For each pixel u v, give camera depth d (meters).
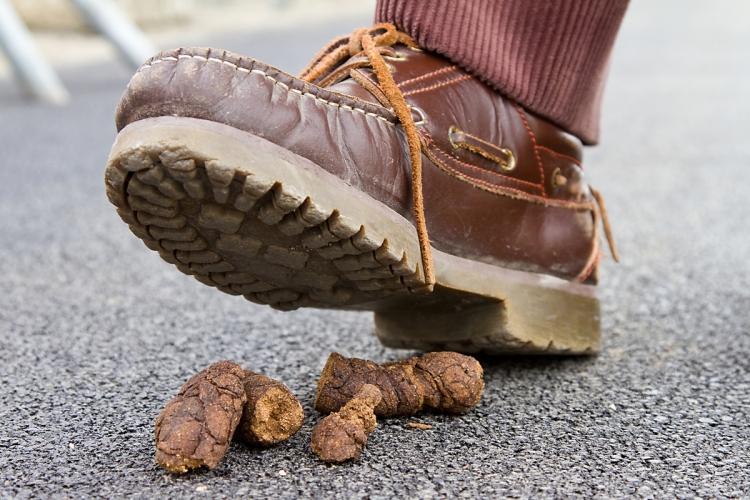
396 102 0.76
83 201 1.64
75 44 4.37
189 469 0.68
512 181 0.81
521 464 0.70
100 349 0.91
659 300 1.04
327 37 4.36
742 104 2.78
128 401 0.80
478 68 0.80
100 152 2.11
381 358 0.89
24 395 0.81
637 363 0.87
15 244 1.32
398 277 0.75
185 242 0.73
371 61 0.78
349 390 0.74
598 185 1.79
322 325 0.98
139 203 0.70
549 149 0.84
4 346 0.92
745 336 0.92
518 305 0.81
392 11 0.82
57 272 1.17
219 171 0.67
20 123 2.47
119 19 3.05
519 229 0.82
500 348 0.83
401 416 0.76
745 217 1.45
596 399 0.80
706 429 0.75
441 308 0.82
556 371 0.85
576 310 0.85
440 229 0.78
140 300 1.06
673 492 0.67
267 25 5.25
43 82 2.82
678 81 3.37
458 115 0.79
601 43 0.84
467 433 0.74
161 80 0.69
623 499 0.67
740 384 0.82
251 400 0.70
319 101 0.72
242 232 0.72
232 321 0.99
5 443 0.73
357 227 0.71
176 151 0.67
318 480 0.68
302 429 0.74
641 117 2.64
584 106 0.85
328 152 0.72
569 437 0.74
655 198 1.64
